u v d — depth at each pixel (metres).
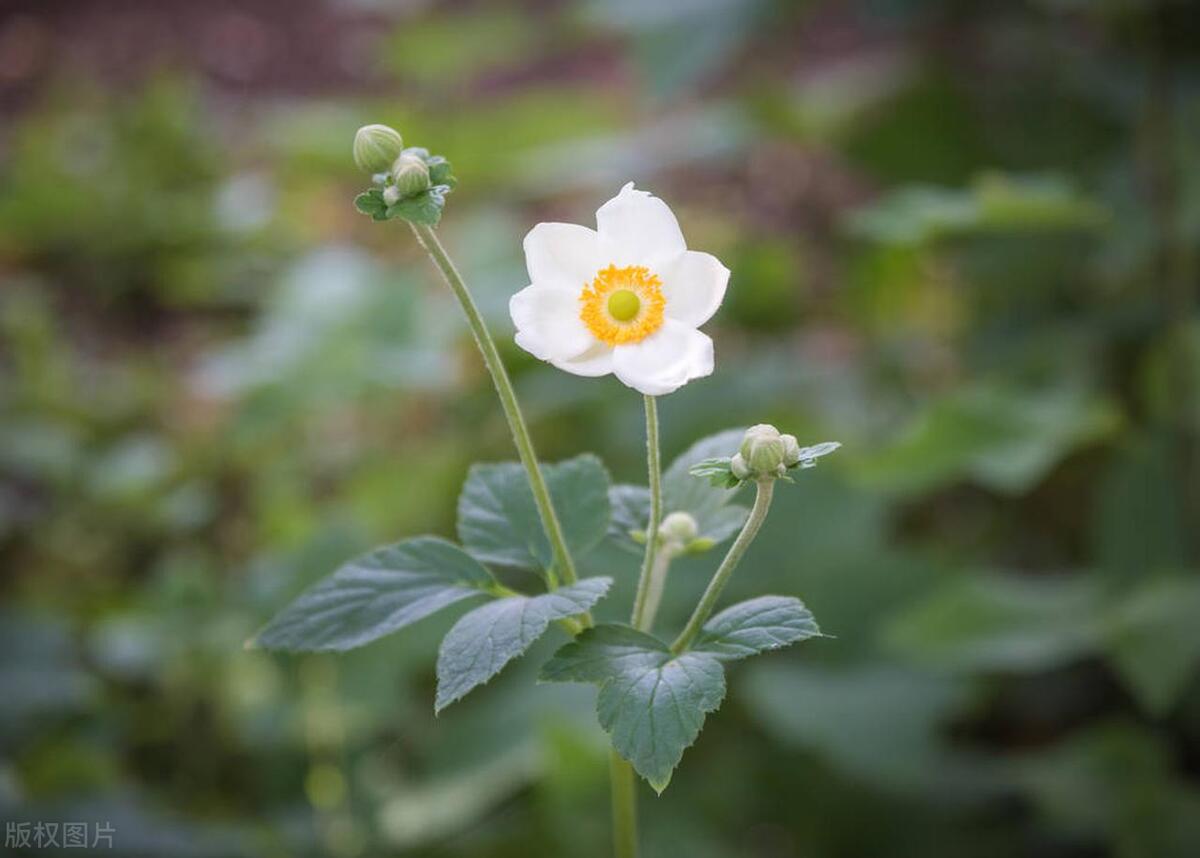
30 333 1.58
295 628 0.72
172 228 1.84
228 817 1.05
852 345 1.59
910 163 1.46
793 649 1.14
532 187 1.77
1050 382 1.29
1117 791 1.02
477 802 1.03
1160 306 1.26
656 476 0.71
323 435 1.50
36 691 1.02
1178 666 0.97
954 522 1.37
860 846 1.07
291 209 1.93
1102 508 1.12
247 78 2.30
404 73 1.78
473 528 0.75
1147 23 1.29
